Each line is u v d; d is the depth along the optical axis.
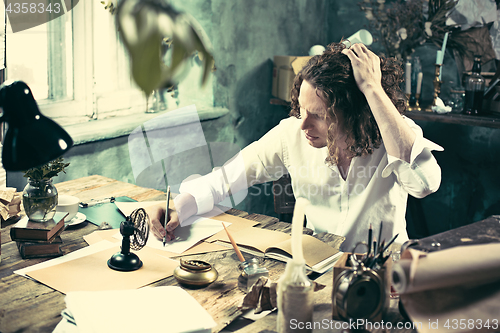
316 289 0.99
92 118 2.39
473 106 2.83
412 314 0.78
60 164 1.25
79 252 1.20
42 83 2.17
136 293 0.94
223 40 2.93
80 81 2.30
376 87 1.32
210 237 1.34
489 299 0.79
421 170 1.36
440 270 0.74
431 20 3.04
